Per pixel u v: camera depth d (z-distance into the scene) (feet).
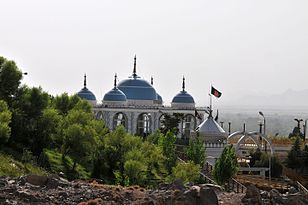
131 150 257.14
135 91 506.89
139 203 110.52
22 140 258.57
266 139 363.15
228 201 128.26
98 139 269.03
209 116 388.37
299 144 357.82
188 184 143.23
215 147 368.89
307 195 139.64
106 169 252.21
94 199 111.75
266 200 131.85
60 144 271.69
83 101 353.31
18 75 277.44
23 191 109.70
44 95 275.39
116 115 486.38
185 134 499.92
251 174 315.17
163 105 515.09
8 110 247.91
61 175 213.05
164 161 300.20
